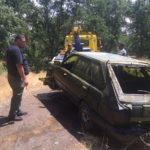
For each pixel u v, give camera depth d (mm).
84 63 3695
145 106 2732
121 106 2729
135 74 3271
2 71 7938
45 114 3924
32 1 16172
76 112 4051
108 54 3924
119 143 3043
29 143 2996
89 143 2998
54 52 16031
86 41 7836
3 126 3430
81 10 16547
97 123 3107
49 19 16203
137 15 26812
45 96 4969
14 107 3604
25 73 3773
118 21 26531
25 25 12781
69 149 2871
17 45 3521
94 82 3270
